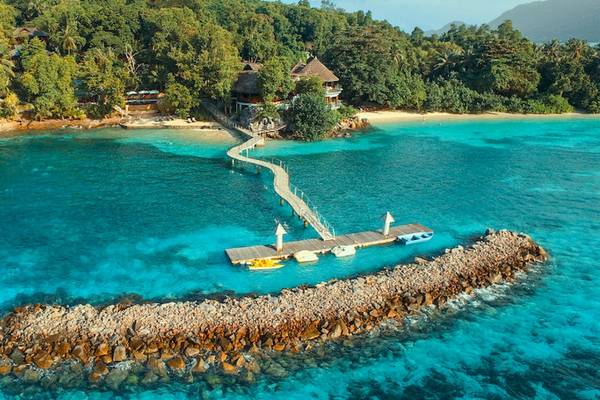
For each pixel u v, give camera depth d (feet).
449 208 197.98
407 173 249.14
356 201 204.23
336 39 465.88
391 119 417.49
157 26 411.95
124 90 366.02
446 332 114.93
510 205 202.80
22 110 339.77
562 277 141.08
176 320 110.01
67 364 99.71
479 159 282.15
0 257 147.33
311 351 106.42
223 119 345.51
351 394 96.17
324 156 282.36
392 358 106.01
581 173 253.03
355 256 150.51
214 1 582.35
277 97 341.41
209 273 138.41
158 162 259.39
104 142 301.22
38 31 407.64
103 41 404.98
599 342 113.09
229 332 107.65
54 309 114.01
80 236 163.43
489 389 98.68
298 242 155.84
